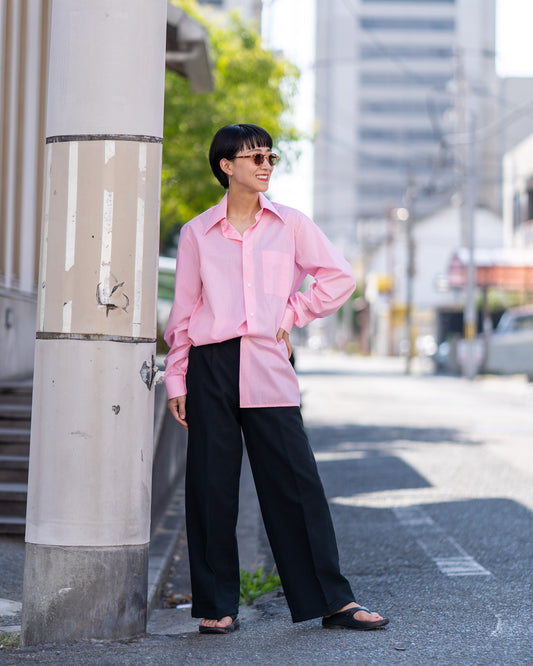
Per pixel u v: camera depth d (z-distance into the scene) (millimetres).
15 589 5004
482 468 10164
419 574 5500
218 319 3922
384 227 87500
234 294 3951
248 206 4074
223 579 4016
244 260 3953
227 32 20750
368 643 3791
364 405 19984
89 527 3740
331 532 3959
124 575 3797
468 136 38312
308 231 4039
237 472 3988
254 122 19594
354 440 13117
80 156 3781
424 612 4426
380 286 64750
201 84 13219
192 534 4020
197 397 3963
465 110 40344
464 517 7379
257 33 21125
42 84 11141
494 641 3857
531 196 45531
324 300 3998
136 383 3818
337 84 129875
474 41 127812
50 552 3746
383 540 6605
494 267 36938
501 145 87562
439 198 125312
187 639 3879
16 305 10000
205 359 3961
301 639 3855
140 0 3824
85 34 3791
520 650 3721
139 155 3818
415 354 51625
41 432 3783
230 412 3943
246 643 3805
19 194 10266
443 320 52281
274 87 20938
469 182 36375
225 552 4004
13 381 9367
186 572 6109
